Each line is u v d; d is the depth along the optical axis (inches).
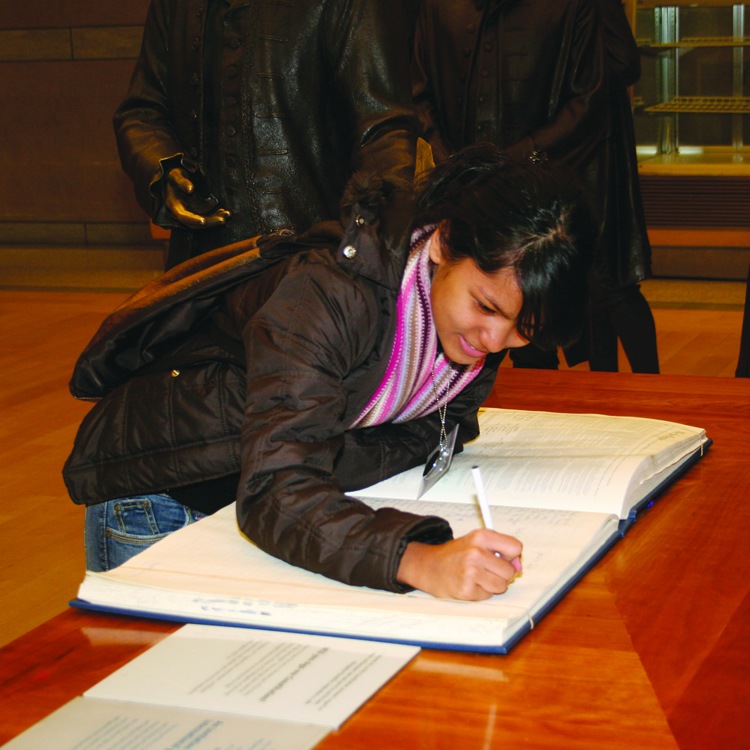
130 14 281.0
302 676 37.3
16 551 118.5
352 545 43.4
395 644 39.6
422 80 136.0
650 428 62.0
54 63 289.1
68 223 299.7
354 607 40.6
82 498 59.3
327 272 48.8
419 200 49.9
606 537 49.0
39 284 273.7
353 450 55.1
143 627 42.1
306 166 86.5
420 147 72.4
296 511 45.0
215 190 87.0
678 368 180.9
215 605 42.0
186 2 85.7
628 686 36.9
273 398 47.3
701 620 41.9
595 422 64.5
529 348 141.1
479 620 39.2
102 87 287.6
